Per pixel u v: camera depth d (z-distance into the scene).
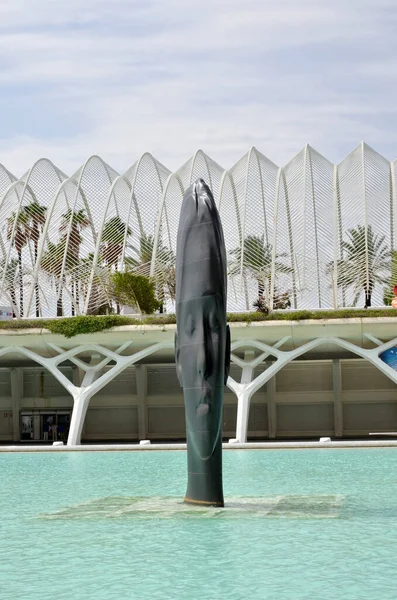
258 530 17.44
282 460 34.19
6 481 28.30
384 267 54.06
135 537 16.94
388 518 18.83
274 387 56.03
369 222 54.38
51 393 59.22
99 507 21.22
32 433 59.03
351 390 55.75
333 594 12.45
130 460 36.12
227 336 20.70
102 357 50.88
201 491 20.91
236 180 58.16
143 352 47.62
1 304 64.56
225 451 39.34
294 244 55.88
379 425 55.62
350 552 15.20
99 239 56.06
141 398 57.56
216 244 20.33
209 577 13.55
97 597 12.52
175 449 41.16
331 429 56.09
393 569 13.89
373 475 28.11
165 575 13.73
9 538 17.09
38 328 47.38
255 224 56.56
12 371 58.50
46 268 57.91
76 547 16.06
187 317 20.47
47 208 60.12
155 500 22.44
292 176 56.81
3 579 13.66
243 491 24.23
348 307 53.66
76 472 31.20
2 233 59.75
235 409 57.25
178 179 59.78
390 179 55.06
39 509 21.39
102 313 58.84
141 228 58.41
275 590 12.72
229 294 56.16
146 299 51.28
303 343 47.56
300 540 16.31
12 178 63.59
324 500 21.97
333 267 54.66
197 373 20.28
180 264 20.81
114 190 59.53
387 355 45.81
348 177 55.56
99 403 58.62
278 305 56.09
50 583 13.36
